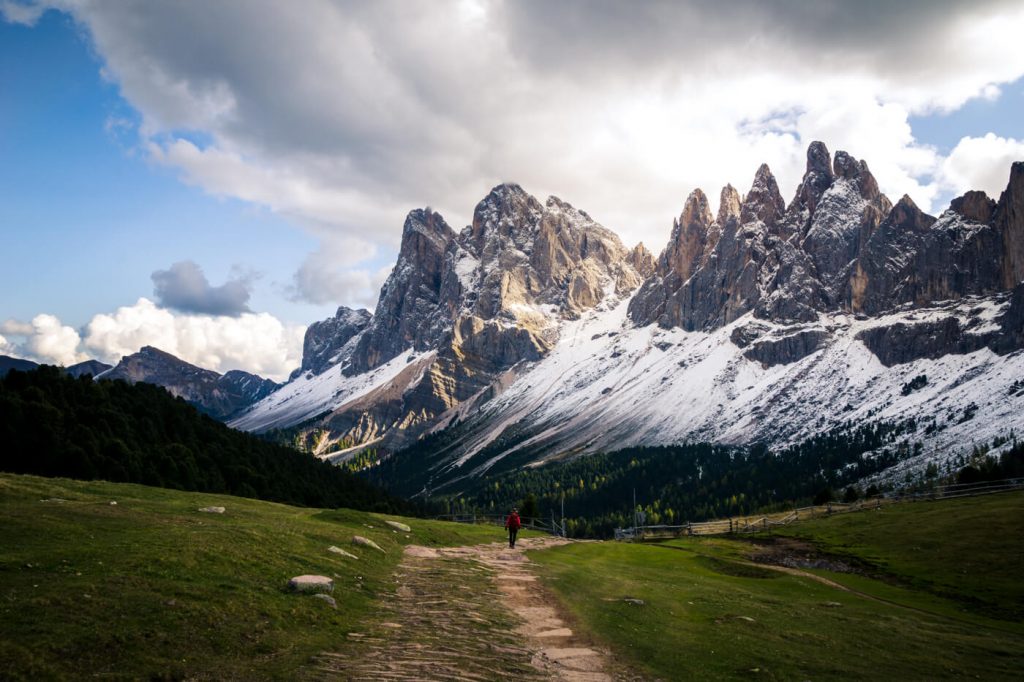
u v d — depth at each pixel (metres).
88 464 88.12
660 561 70.50
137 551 29.23
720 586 55.16
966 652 37.69
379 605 32.16
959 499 109.50
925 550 74.25
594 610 37.69
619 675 26.12
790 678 28.08
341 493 168.12
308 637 24.81
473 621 31.28
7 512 34.38
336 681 20.64
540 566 53.00
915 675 31.06
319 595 29.61
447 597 35.88
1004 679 32.28
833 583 64.00
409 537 58.62
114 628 21.09
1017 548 68.25
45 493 44.88
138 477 95.12
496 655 26.30
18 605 21.22
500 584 42.09
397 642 26.09
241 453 140.50
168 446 112.88
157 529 35.62
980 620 51.41
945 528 82.19
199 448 128.38
